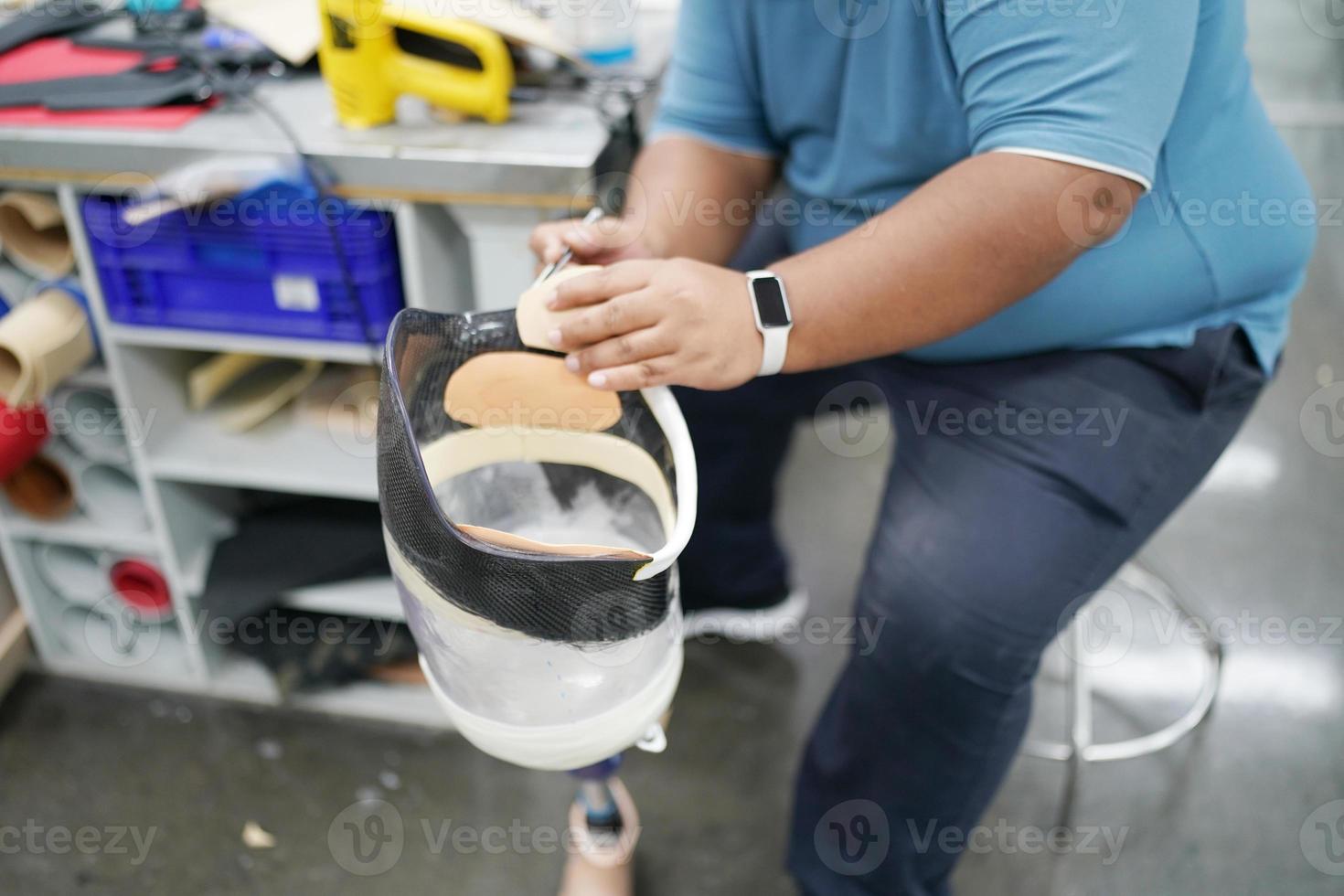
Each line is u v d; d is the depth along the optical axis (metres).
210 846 1.38
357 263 1.20
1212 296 1.01
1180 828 1.38
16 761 1.49
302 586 1.42
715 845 1.37
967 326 0.89
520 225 1.16
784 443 1.43
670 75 1.20
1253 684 1.57
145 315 1.29
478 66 1.15
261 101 1.23
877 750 1.07
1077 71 0.81
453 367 0.81
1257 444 2.04
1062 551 0.99
